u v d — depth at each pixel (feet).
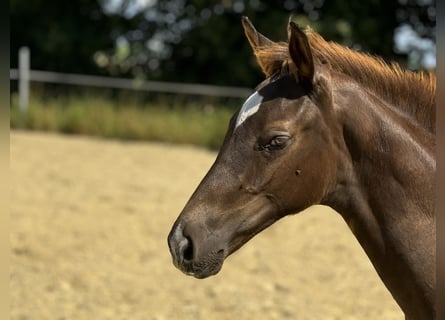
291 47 8.41
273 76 8.91
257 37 9.48
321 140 8.61
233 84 59.47
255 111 8.65
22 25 61.77
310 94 8.62
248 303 18.63
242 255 22.54
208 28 57.93
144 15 61.82
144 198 28.43
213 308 18.39
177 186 30.76
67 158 35.29
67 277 20.24
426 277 8.56
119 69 62.44
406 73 9.23
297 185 8.59
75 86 50.08
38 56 61.98
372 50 56.85
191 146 41.52
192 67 61.52
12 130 42.45
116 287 19.75
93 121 43.14
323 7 57.47
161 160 36.42
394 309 18.12
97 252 22.30
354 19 55.93
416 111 9.12
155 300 18.89
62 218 25.09
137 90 50.11
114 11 62.34
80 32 61.72
